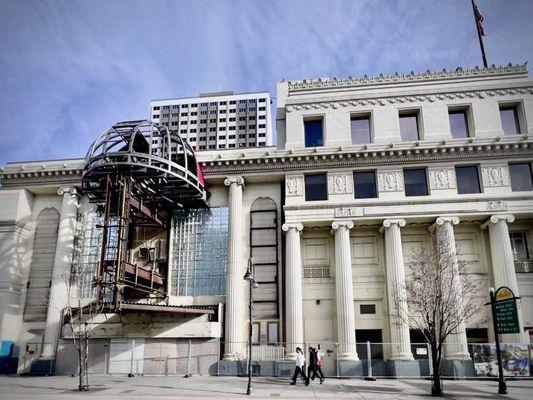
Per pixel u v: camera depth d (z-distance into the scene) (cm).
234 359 3447
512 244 3722
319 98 4091
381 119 3978
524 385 2767
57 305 3744
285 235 3872
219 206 4038
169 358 3456
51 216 4178
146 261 3928
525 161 3716
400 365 3262
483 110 3906
